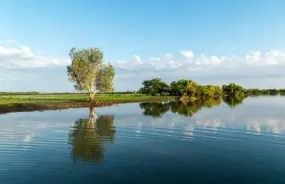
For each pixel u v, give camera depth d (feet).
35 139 127.54
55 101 373.61
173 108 316.19
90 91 362.74
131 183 74.08
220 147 113.50
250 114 241.14
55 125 172.55
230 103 437.58
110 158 96.89
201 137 134.31
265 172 82.99
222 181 75.82
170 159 95.71
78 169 84.69
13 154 100.53
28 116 222.07
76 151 105.50
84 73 347.56
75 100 411.95
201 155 101.50
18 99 416.26
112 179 76.54
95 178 77.36
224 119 203.41
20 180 75.46
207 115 232.94
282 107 331.57
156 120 198.08
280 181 75.72
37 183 73.36
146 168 86.33
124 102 442.91
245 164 90.38
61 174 80.23
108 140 126.82
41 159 94.73
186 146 115.44
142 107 330.75
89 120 198.39
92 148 110.52
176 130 154.40
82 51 351.87
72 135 138.41
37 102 335.47
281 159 96.37
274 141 125.08
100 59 356.18
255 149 110.42
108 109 297.12
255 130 154.20
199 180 76.54
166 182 74.79
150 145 116.47
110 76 364.99
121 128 161.48
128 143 120.78
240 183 74.02
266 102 467.11
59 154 101.50
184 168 86.33
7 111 257.75
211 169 85.76
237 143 120.78
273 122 186.19
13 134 140.05
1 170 83.15
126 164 90.17
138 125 173.37
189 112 262.67
